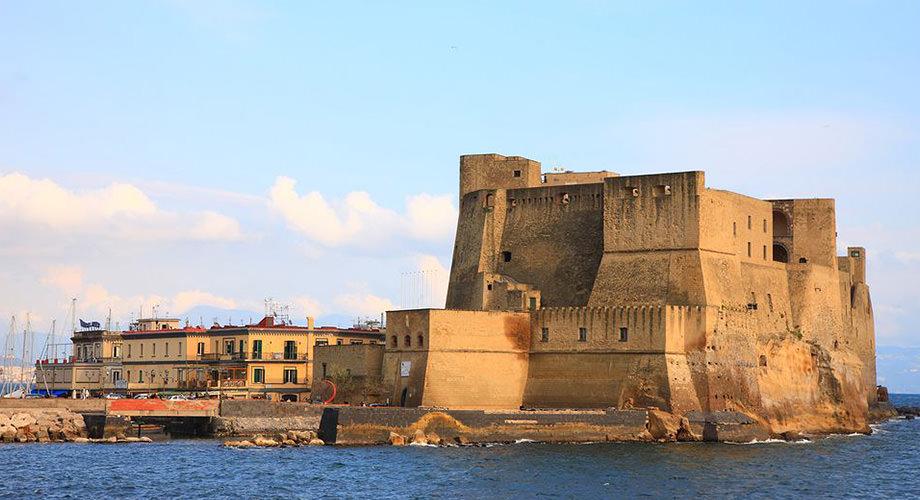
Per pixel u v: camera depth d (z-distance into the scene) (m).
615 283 170.25
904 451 158.75
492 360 162.12
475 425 146.12
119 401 149.00
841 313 198.00
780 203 197.38
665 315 157.50
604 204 173.38
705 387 160.12
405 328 161.50
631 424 153.88
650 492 115.12
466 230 190.38
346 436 142.38
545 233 182.50
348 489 113.00
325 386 171.12
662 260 167.62
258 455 133.62
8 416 146.38
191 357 191.50
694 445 152.62
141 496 109.19
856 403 193.38
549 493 113.00
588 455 138.00
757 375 171.88
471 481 118.06
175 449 138.88
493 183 190.25
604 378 160.50
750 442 161.88
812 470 134.75
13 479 116.88
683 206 166.88
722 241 171.12
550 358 164.62
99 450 137.62
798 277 189.00
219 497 108.94
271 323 191.25
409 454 135.00
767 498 114.31
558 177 193.12
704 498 112.94
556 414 149.75
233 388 181.00
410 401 158.00
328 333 189.75
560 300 178.12
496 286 174.38
